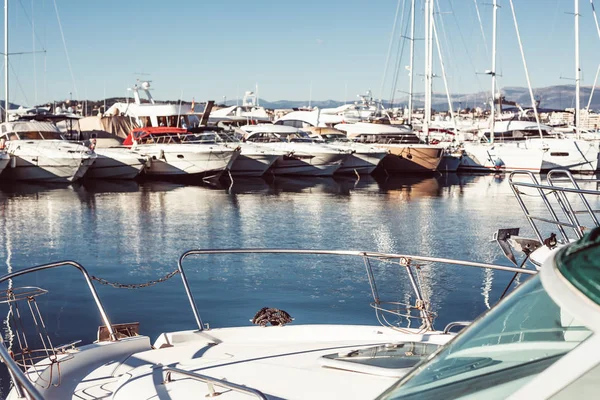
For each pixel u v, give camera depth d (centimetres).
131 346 434
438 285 1162
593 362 108
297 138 4022
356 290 1143
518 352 127
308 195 2895
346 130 4341
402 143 4272
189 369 343
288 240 1709
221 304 1052
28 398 302
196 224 1986
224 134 3725
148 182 3459
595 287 109
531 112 5650
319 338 454
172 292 1127
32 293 450
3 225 1947
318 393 298
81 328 915
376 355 333
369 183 3562
